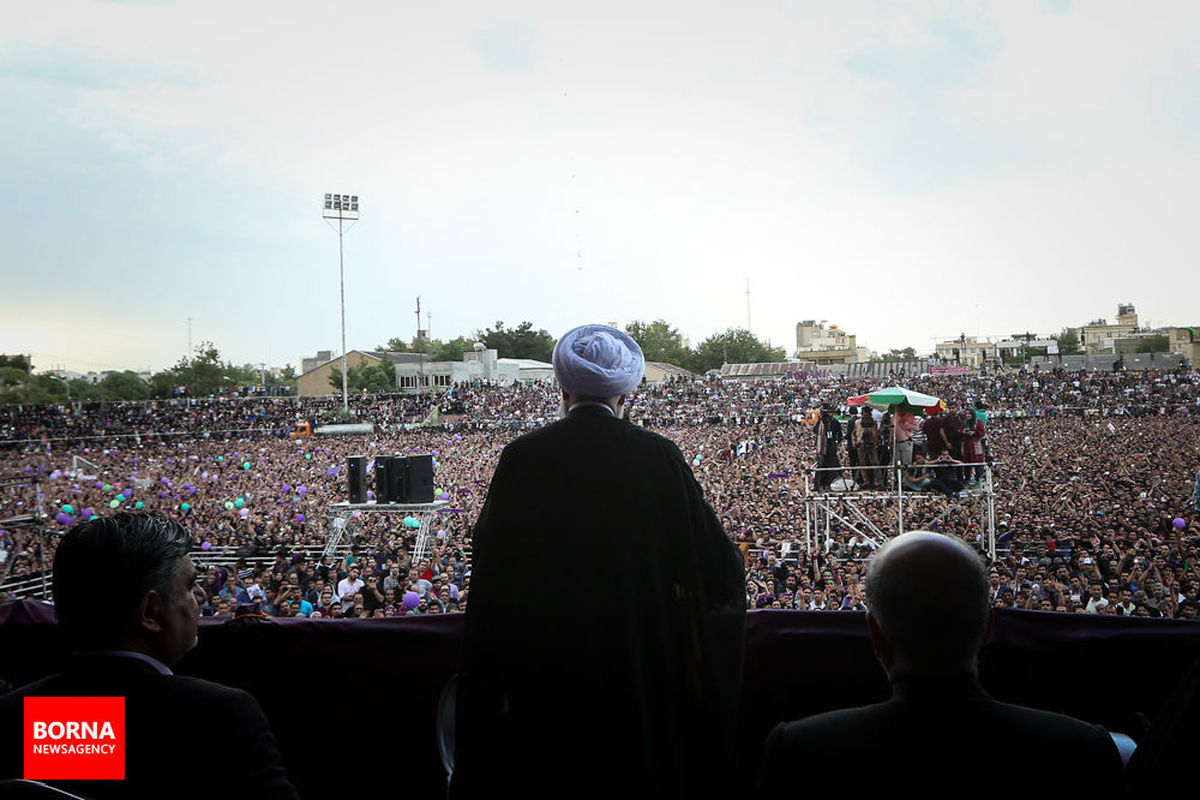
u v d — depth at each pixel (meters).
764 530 16.59
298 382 90.44
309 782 2.57
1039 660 2.35
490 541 1.86
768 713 2.43
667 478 1.88
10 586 14.27
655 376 88.00
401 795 2.55
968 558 1.60
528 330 104.94
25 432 56.81
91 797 1.66
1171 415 46.88
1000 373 60.56
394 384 88.06
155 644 1.83
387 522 21.27
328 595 13.60
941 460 14.39
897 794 1.50
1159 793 1.66
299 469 37.88
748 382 67.31
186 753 1.67
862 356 125.94
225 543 20.41
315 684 2.57
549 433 1.91
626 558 1.79
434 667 2.55
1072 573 11.41
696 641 1.84
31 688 1.75
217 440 56.44
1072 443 34.75
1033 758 1.49
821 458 15.07
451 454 42.22
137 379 87.06
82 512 23.66
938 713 1.54
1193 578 10.77
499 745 1.78
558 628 1.77
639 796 1.69
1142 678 2.30
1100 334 114.81
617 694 1.73
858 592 10.28
